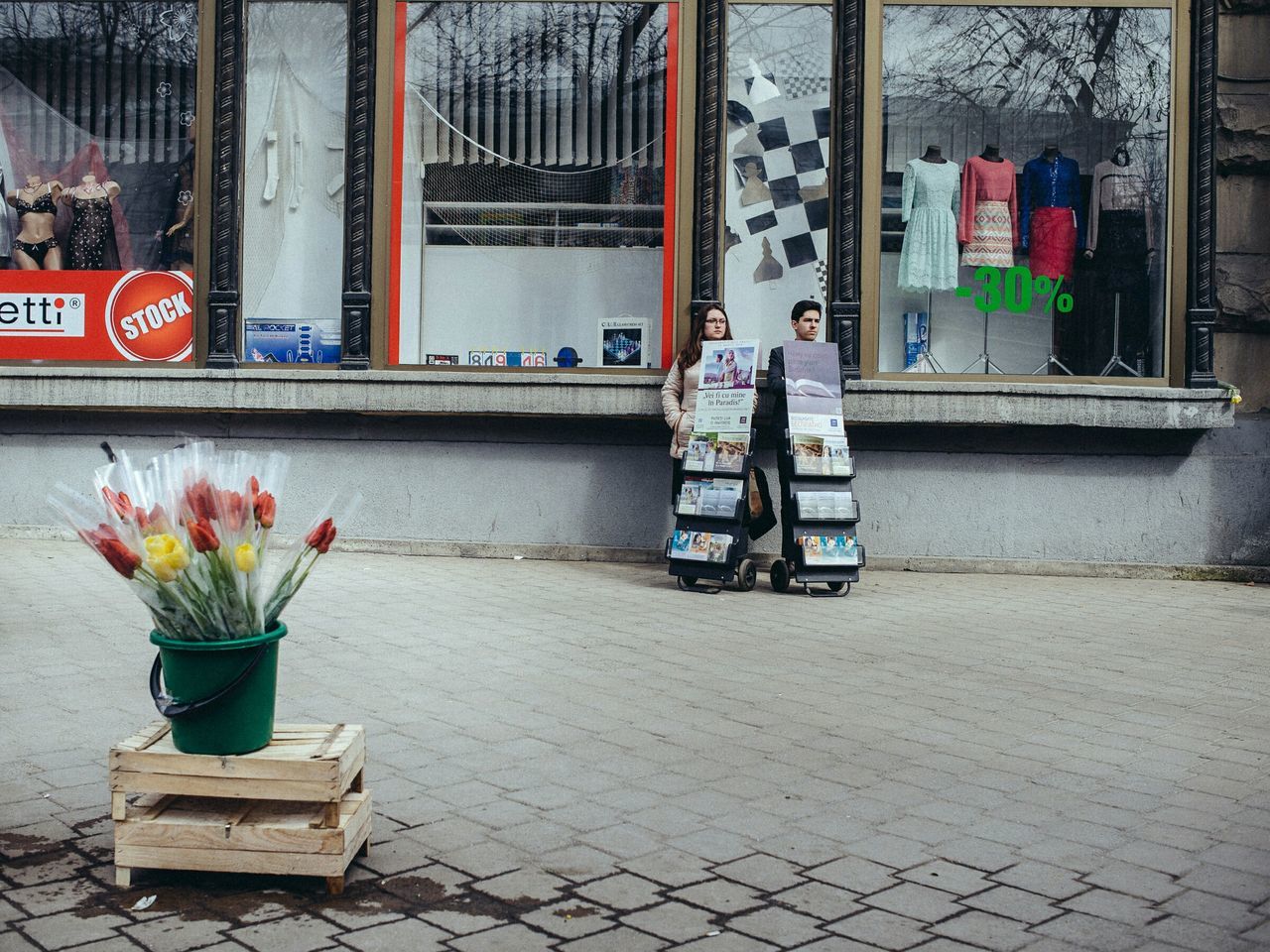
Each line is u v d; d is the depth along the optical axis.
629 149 10.16
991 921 3.39
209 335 10.13
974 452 10.00
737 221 10.16
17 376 10.08
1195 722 5.54
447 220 10.22
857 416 9.83
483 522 10.13
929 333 10.09
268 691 3.62
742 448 8.80
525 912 3.40
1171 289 9.92
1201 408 9.74
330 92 10.27
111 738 4.92
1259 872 3.79
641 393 9.87
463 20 10.19
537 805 4.27
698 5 10.03
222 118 10.11
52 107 10.41
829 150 10.07
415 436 10.14
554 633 7.14
